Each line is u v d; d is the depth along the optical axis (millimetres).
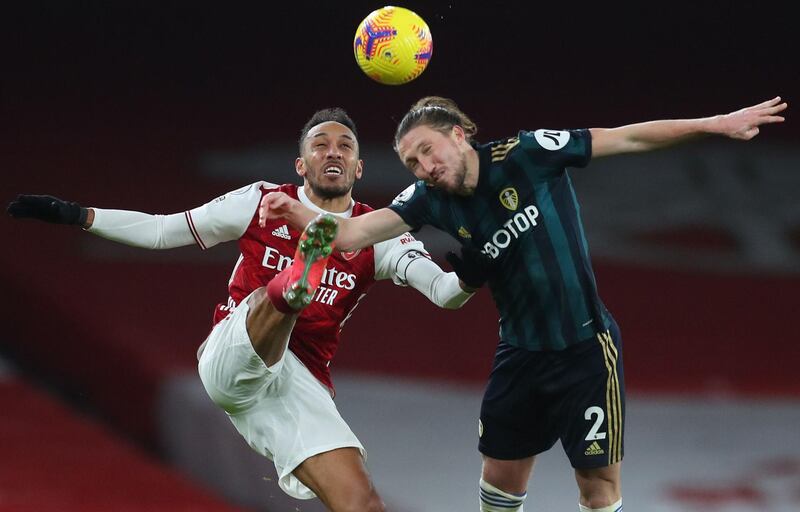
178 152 52375
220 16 58938
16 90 54438
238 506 31391
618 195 56938
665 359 43344
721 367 42938
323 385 20719
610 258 51500
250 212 20328
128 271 43469
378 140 54750
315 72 58344
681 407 39281
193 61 57844
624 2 62219
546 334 19672
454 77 58562
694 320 46719
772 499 33594
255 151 53094
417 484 32344
